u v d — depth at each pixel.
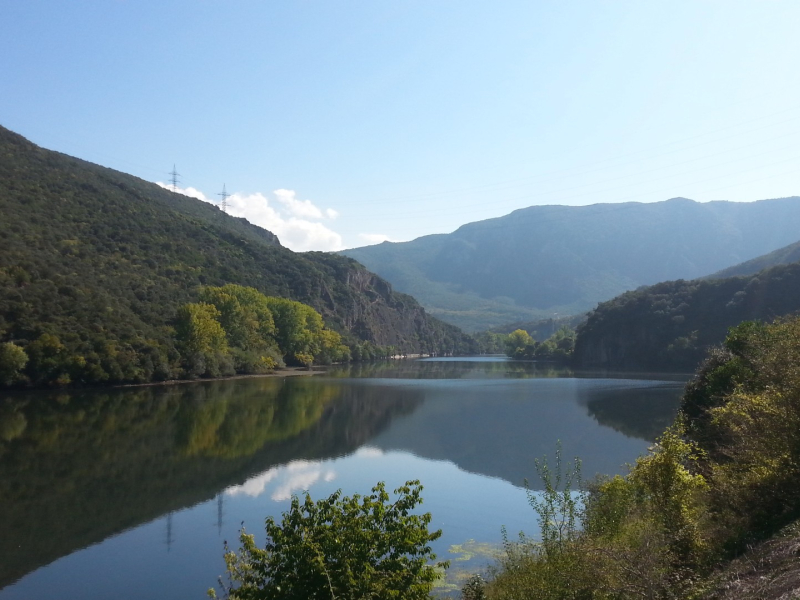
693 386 28.67
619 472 32.59
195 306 86.38
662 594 9.51
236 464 35.34
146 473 33.03
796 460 11.12
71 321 69.38
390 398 68.62
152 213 126.69
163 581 19.77
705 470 14.18
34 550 22.42
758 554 9.52
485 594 14.21
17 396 60.59
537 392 74.62
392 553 9.32
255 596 8.58
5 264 70.19
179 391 70.94
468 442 42.25
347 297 180.62
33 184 102.56
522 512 26.00
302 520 9.09
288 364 123.94
